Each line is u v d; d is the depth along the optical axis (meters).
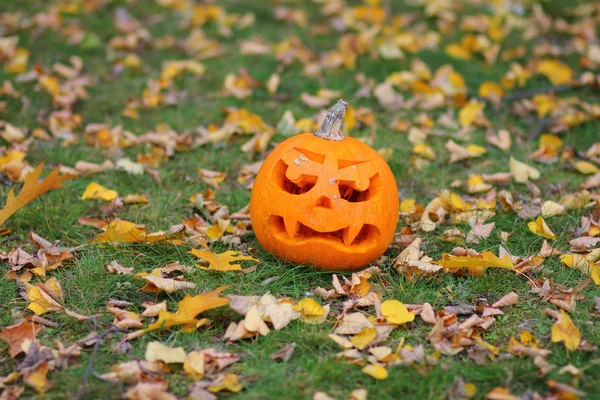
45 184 1.76
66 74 2.38
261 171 1.69
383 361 1.51
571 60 2.52
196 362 1.48
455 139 2.16
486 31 2.70
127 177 1.99
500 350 1.54
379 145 2.12
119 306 1.62
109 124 2.18
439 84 2.34
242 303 1.57
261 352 1.52
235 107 2.27
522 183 1.99
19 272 1.69
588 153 2.07
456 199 1.88
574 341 1.52
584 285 1.62
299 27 2.77
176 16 2.82
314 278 1.69
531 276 1.69
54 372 1.49
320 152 1.64
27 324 1.54
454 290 1.66
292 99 2.33
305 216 1.63
